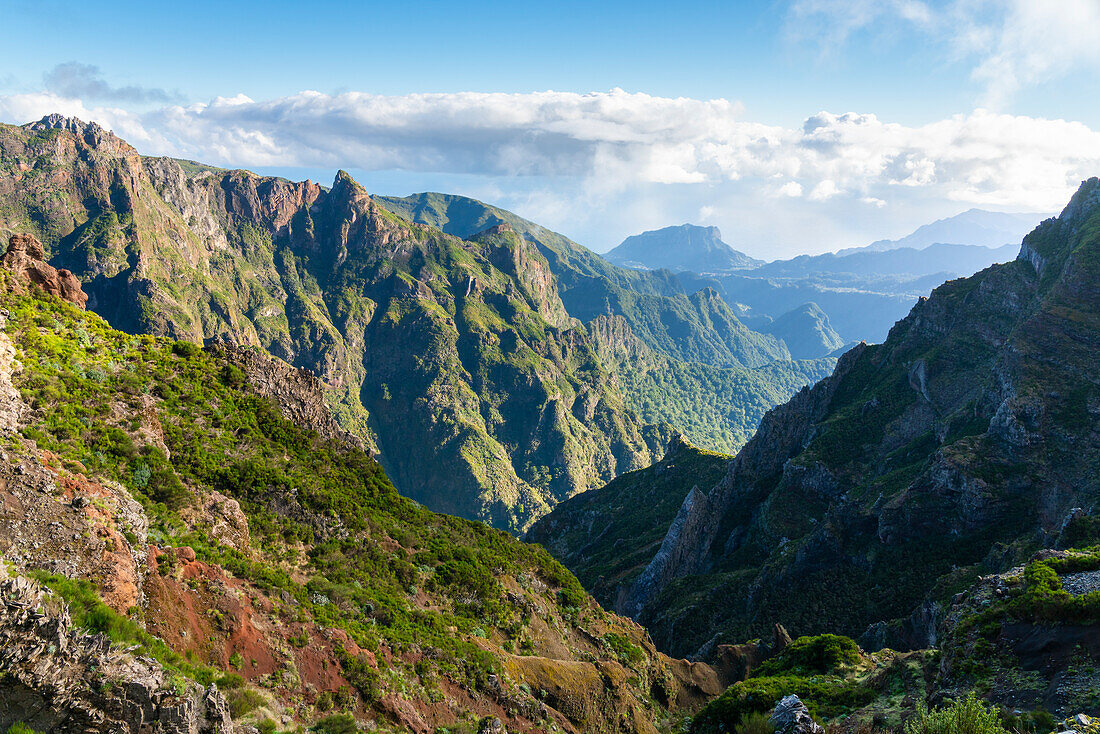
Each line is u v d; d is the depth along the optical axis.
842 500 106.69
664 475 173.88
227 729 22.02
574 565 159.12
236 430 56.28
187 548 31.91
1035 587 36.38
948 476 88.38
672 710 62.06
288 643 32.53
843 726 37.84
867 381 140.62
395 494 68.88
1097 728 25.28
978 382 116.00
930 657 41.06
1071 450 85.19
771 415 143.75
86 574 24.39
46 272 56.72
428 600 52.91
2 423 35.16
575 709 48.28
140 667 20.64
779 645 72.50
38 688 18.48
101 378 47.31
